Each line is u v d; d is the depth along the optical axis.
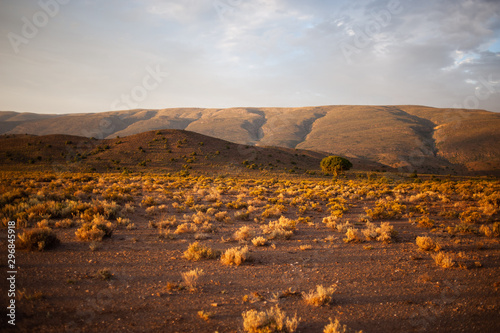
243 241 10.24
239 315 5.15
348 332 4.61
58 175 45.34
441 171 153.88
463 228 11.84
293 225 12.69
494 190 26.52
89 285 6.21
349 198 24.88
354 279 6.97
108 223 10.89
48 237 8.69
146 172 68.75
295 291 6.23
